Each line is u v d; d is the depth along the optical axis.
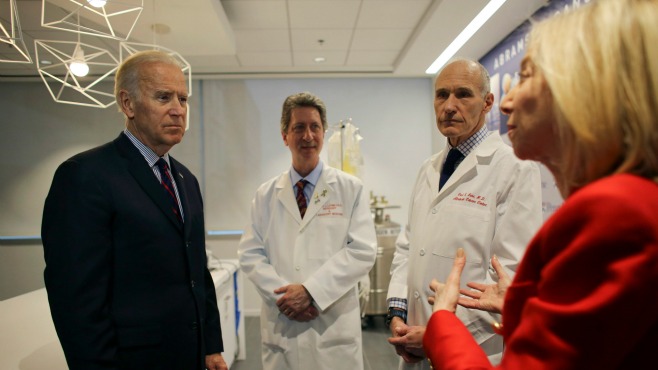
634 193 0.36
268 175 4.38
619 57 0.38
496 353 1.05
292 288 1.43
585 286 0.36
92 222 0.92
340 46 3.43
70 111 4.33
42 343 1.29
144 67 1.02
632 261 0.33
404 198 4.48
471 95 1.18
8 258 4.35
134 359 0.95
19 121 4.34
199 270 1.16
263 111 4.39
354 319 1.54
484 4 2.43
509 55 2.91
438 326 0.53
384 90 4.46
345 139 3.27
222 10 2.55
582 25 0.42
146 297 0.99
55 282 0.89
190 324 1.06
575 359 0.35
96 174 0.95
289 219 1.60
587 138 0.39
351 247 1.54
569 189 0.45
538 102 0.46
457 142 1.27
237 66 3.95
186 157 4.33
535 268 0.46
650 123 0.37
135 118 1.04
